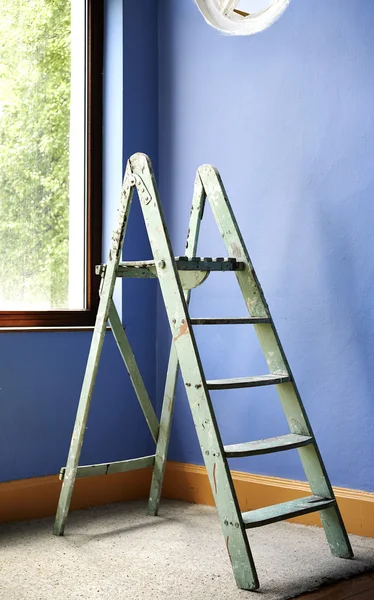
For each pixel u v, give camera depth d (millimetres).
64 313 3436
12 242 3299
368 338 2906
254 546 2760
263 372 3250
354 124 2957
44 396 3225
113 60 3588
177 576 2428
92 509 3322
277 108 3209
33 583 2355
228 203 2881
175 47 3625
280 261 3184
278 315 3184
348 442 2957
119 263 2883
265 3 2986
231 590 2305
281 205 3189
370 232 2902
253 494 3248
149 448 3617
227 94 3400
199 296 3486
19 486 3125
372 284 2896
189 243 3025
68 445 3301
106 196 3594
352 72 2967
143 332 3611
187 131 3566
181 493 3521
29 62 3391
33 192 3377
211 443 2449
